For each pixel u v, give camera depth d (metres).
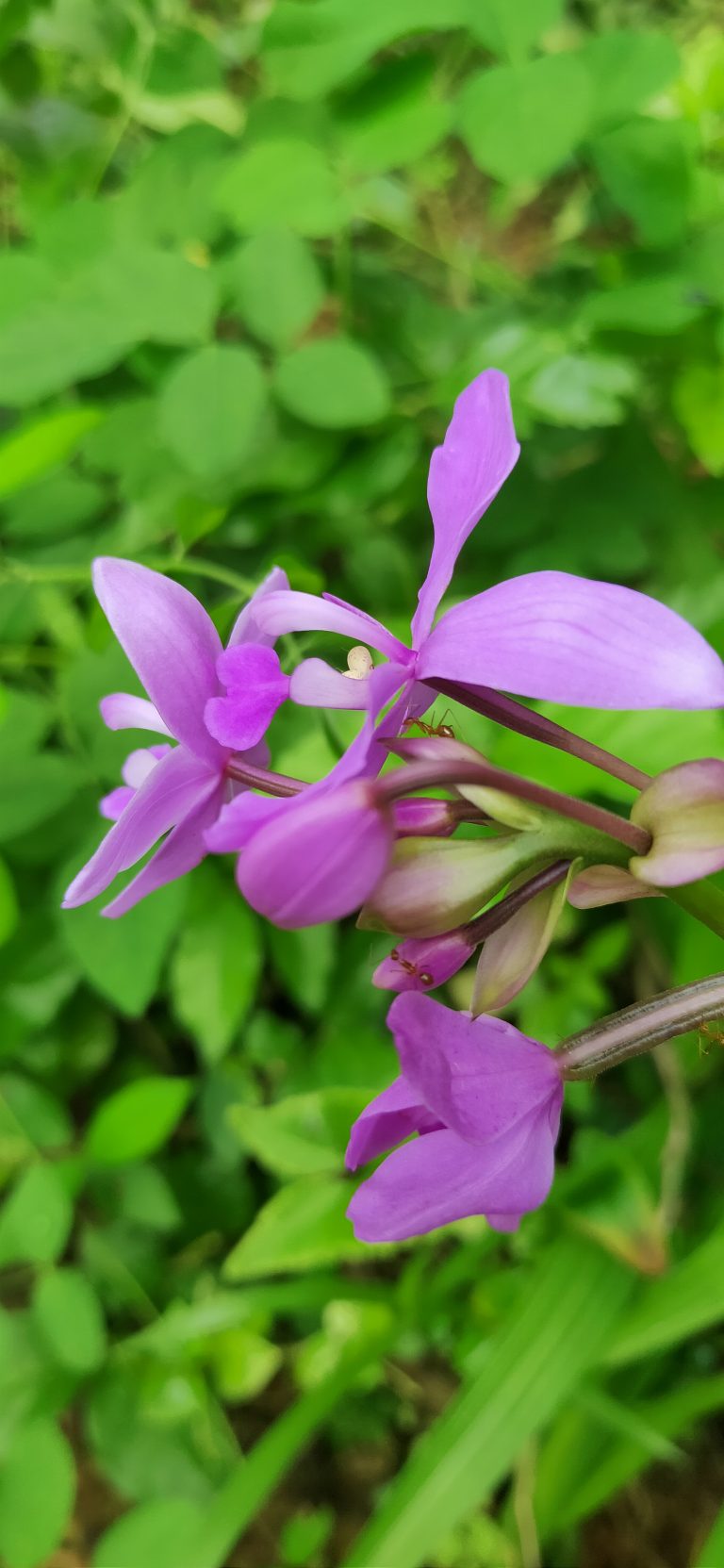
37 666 0.26
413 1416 0.28
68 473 0.25
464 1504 0.19
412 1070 0.10
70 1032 0.28
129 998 0.20
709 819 0.10
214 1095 0.27
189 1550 0.19
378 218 0.28
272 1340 0.29
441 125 0.21
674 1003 0.11
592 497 0.25
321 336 0.30
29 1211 0.23
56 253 0.23
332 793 0.09
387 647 0.11
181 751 0.12
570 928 0.25
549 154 0.19
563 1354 0.20
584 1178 0.21
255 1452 0.20
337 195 0.21
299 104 0.22
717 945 0.23
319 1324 0.28
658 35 0.21
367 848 0.09
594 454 0.25
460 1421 0.20
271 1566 0.27
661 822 0.10
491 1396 0.20
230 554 0.26
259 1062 0.27
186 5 0.28
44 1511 0.22
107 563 0.12
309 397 0.20
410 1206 0.11
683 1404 0.22
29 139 0.28
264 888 0.09
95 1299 0.23
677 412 0.23
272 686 0.12
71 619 0.24
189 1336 0.23
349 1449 0.28
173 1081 0.23
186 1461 0.25
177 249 0.24
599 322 0.21
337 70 0.20
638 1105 0.28
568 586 0.10
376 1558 0.18
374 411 0.20
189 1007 0.23
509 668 0.10
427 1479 0.19
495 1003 0.11
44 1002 0.24
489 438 0.11
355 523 0.26
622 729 0.20
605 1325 0.20
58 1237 0.22
